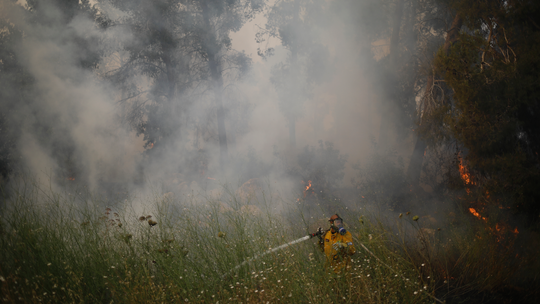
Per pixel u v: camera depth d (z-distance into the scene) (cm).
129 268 441
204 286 425
